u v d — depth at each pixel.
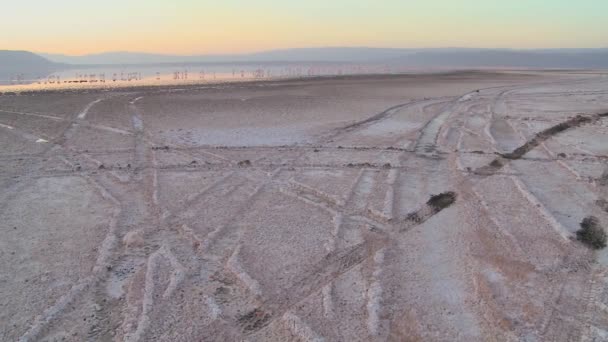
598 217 6.67
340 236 6.07
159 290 4.77
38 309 4.40
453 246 5.77
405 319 4.28
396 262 5.36
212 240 5.95
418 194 7.76
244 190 8.03
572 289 4.75
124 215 6.82
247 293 4.73
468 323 4.21
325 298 4.61
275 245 5.82
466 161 9.90
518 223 6.45
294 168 9.38
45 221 6.54
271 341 3.98
